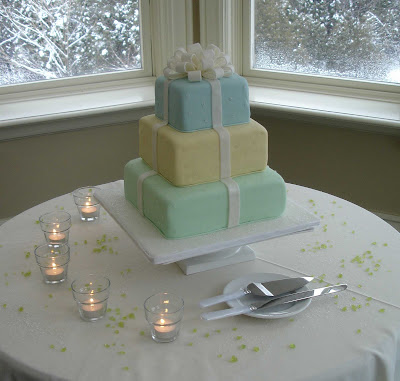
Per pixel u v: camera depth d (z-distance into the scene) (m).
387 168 2.53
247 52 2.91
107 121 2.62
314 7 2.67
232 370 1.00
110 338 1.09
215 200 1.27
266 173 1.36
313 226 1.35
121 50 2.89
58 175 2.66
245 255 1.37
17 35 2.64
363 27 2.59
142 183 1.35
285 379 0.97
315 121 2.54
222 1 2.67
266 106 2.60
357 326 1.12
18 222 1.59
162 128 1.32
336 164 2.66
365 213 1.62
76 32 2.76
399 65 2.56
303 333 1.10
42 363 1.02
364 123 2.38
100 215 1.63
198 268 1.33
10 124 2.37
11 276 1.32
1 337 1.09
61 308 1.19
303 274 1.31
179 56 1.35
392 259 1.37
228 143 1.29
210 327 1.12
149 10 2.84
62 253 1.30
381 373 1.05
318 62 2.76
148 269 1.34
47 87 2.76
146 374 0.99
